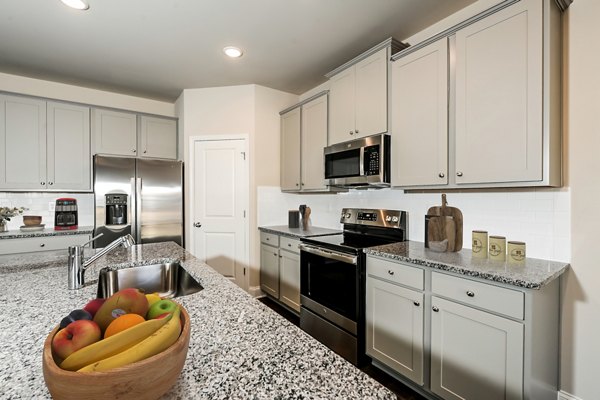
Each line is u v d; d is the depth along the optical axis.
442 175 1.84
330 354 0.69
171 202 3.32
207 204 3.49
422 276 1.65
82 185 3.09
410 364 1.71
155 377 0.47
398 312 1.78
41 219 3.03
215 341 0.75
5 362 0.64
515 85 1.52
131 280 1.53
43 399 0.53
